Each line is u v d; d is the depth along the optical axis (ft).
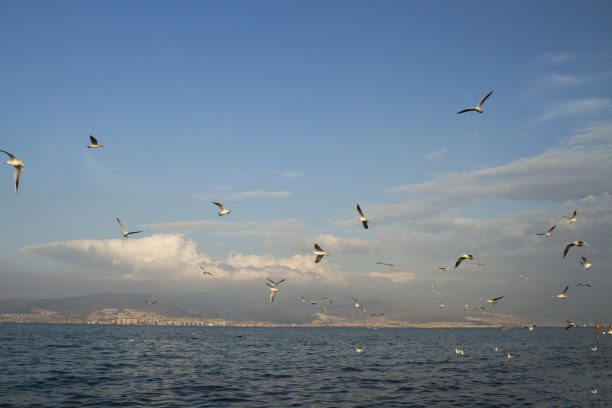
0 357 240.32
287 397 140.67
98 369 197.57
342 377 184.75
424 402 136.77
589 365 238.68
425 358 277.03
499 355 304.91
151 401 131.85
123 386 155.12
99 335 559.79
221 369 205.36
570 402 139.44
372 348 374.84
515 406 133.18
